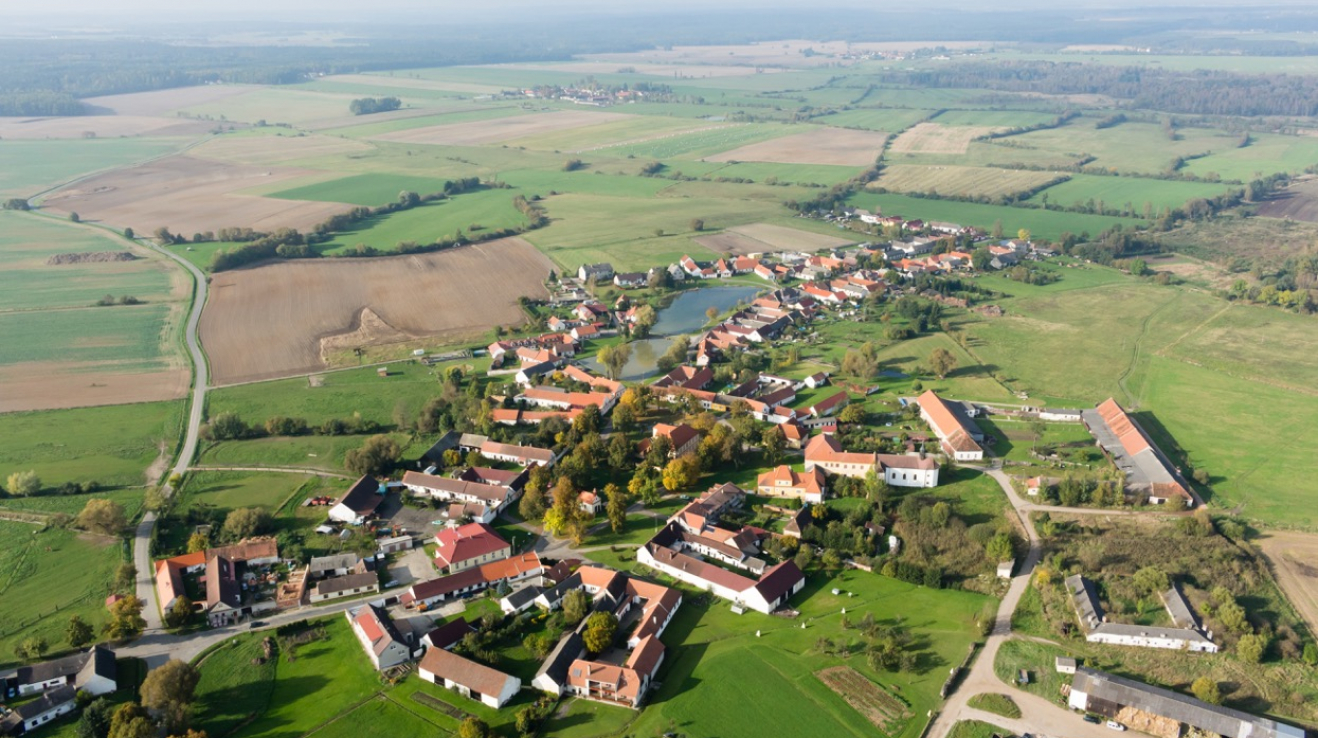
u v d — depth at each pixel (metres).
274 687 166.50
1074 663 168.12
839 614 186.88
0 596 193.00
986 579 197.75
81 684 162.75
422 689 166.25
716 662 171.88
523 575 199.12
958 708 159.25
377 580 195.88
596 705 161.62
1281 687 162.88
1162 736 152.75
